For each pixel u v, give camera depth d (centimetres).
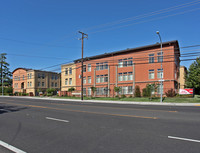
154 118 987
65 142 570
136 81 3375
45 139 610
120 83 3597
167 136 616
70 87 4588
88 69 4203
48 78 6147
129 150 484
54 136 645
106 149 496
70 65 4647
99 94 3903
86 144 545
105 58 3888
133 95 3291
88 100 2916
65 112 1295
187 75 3628
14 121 966
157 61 3172
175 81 3120
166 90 3012
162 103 2109
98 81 3969
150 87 2595
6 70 7044
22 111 1399
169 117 1019
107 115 1122
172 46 3019
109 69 3803
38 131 727
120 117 1037
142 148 498
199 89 3606
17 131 737
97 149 498
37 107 1694
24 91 6016
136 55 3422
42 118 1042
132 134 650
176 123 842
